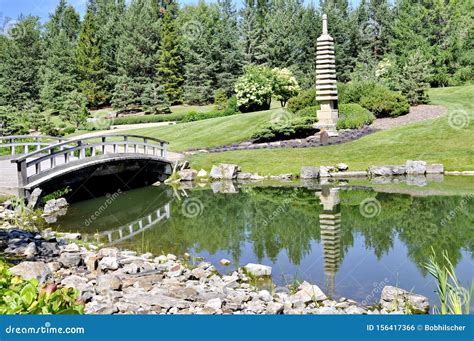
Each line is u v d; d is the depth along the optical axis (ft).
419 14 183.42
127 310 23.70
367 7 229.04
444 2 188.96
